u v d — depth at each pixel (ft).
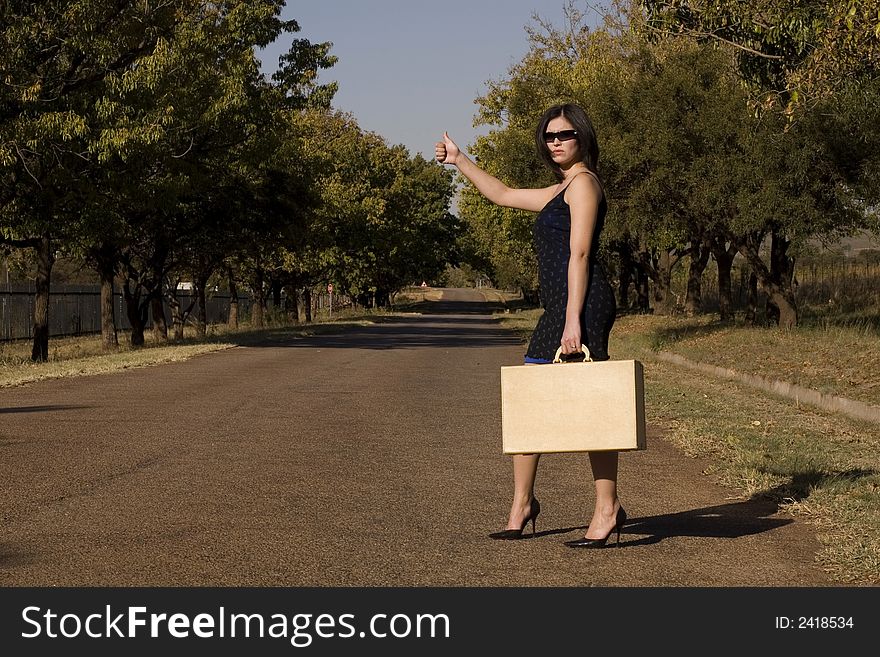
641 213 81.20
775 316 94.07
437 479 26.07
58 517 21.29
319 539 19.44
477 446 31.86
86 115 74.28
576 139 17.61
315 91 99.35
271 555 18.24
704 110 74.90
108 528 20.30
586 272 17.03
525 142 96.32
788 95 47.80
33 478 25.73
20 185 77.51
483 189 18.54
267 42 93.50
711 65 76.23
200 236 111.86
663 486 25.41
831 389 45.50
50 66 76.89
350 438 33.37
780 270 83.82
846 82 41.16
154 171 87.92
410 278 316.60
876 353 57.57
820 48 38.83
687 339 86.12
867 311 93.81
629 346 87.35
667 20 46.50
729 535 19.81
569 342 16.69
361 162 185.88
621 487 25.25
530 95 113.70
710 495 24.21
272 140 96.22
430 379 57.06
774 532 20.07
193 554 18.30
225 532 19.99
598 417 15.69
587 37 131.13
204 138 90.58
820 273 126.31
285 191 110.01
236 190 106.01
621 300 184.65
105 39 74.79
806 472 26.43
